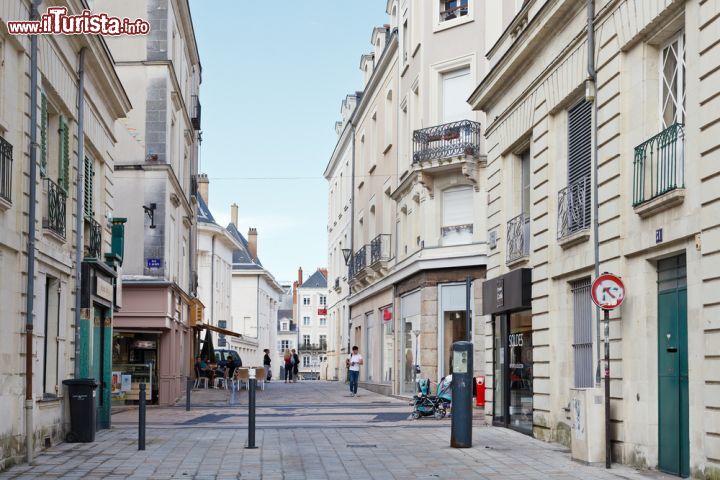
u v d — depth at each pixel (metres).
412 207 29.47
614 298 11.72
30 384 12.70
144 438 13.95
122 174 27.58
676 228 10.57
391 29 35.34
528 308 16.80
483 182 26.30
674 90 11.30
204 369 37.88
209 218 58.81
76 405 15.12
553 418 15.02
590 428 12.11
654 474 11.02
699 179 10.03
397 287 32.00
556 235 15.09
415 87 29.38
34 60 12.89
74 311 15.99
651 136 11.67
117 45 27.86
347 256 44.53
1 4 11.44
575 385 14.55
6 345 12.02
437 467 11.97
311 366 110.38
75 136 16.05
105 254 18.73
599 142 12.92
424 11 28.22
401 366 31.22
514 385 17.73
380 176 35.97
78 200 16.06
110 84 18.14
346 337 48.91
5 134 11.95
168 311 27.02
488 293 18.70
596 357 13.20
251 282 80.31
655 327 11.52
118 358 27.17
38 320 13.64
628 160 12.12
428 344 27.05
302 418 20.98
